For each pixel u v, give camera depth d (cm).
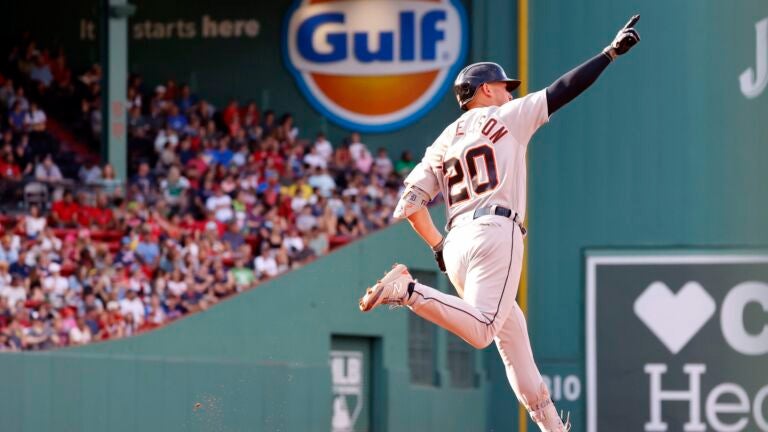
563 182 7119
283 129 8738
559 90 2356
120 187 7362
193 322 5981
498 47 7344
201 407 5853
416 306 2298
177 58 9219
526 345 2531
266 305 6344
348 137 9094
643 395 6931
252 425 6072
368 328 6844
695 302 6881
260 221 7656
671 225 6944
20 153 7788
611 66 7056
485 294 2353
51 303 6050
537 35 7206
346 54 9106
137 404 5541
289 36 9188
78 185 7212
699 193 6900
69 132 8462
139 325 6306
